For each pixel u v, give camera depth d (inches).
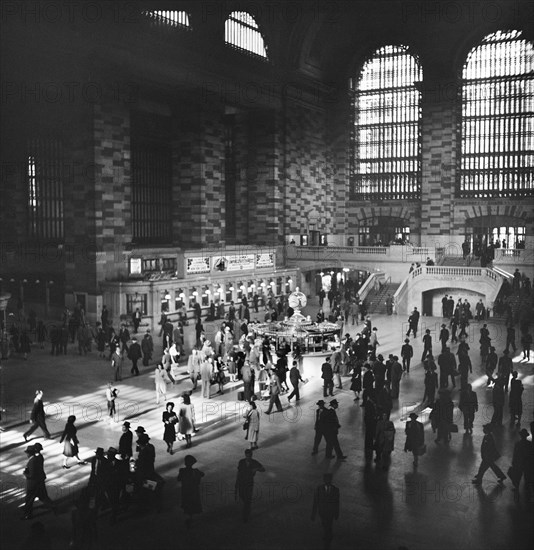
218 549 482.0
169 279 1574.8
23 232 1695.4
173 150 1882.4
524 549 482.3
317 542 493.0
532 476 560.4
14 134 1614.2
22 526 522.6
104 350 1263.5
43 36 1286.9
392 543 491.8
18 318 1514.5
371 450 680.4
